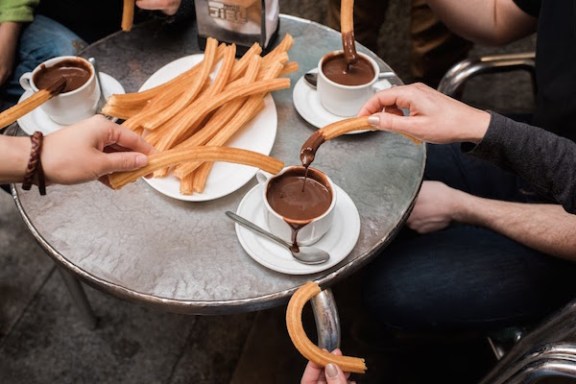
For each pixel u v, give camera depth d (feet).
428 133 2.80
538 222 3.40
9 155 2.51
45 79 3.22
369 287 3.77
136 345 4.68
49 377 4.52
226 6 3.39
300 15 7.20
